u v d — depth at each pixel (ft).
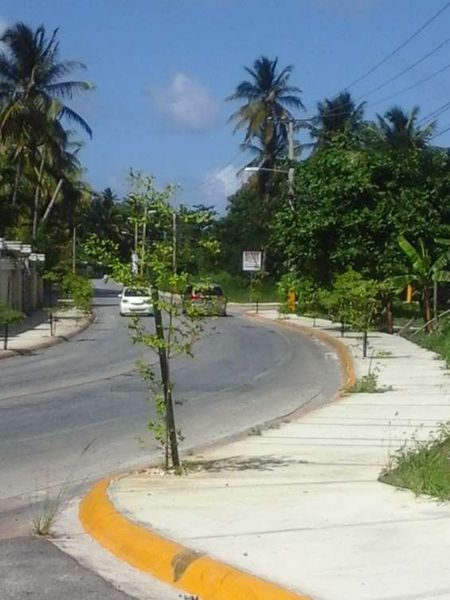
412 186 125.08
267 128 235.40
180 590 23.99
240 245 242.17
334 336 121.70
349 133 132.46
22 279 168.35
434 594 21.67
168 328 38.11
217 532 27.35
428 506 29.89
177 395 68.33
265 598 21.90
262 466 38.52
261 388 73.20
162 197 36.78
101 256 36.73
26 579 24.90
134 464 42.22
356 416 53.98
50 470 41.04
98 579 24.97
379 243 124.06
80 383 75.10
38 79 189.37
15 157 190.29
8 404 62.44
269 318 169.17
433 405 58.29
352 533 26.81
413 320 133.08
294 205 131.03
